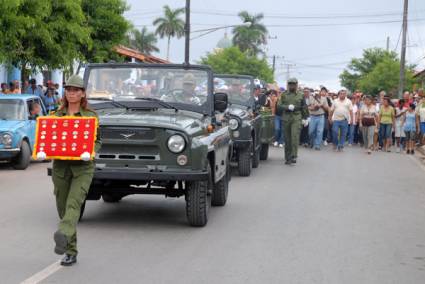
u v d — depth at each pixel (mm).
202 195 10039
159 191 10281
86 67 11336
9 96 17984
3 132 16594
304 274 7824
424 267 8391
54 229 9781
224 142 11562
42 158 7676
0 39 20172
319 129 25875
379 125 27297
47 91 24125
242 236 9773
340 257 8727
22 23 20453
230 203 12664
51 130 7773
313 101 25781
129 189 10180
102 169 9680
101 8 30125
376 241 9805
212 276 7574
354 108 29156
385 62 76312
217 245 9148
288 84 19562
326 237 9914
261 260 8398
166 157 9703
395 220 11570
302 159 21734
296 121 19531
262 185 15234
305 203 12906
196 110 11055
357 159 22750
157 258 8312
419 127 26375
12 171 16828
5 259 8031
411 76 75250
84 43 25422
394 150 28047
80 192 7805
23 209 11359
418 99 28516
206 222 10359
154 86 11203
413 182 17141
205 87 11188
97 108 10969
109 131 9703
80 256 8273
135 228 10086
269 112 20328
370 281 7641
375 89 76125
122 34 31219
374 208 12727
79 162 7852
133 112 10641
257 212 11758
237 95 18250
